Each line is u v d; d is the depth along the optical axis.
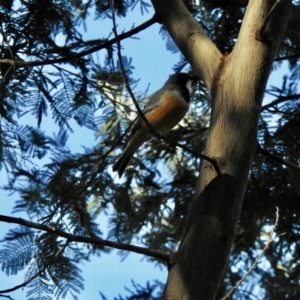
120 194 7.78
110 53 6.57
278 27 4.94
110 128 7.17
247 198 7.61
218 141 4.55
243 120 4.58
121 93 6.89
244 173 4.48
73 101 6.73
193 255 4.20
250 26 4.91
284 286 8.05
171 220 8.16
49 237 5.78
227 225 4.30
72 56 6.00
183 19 5.55
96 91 6.86
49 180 6.49
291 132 7.18
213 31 7.65
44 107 6.71
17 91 6.62
